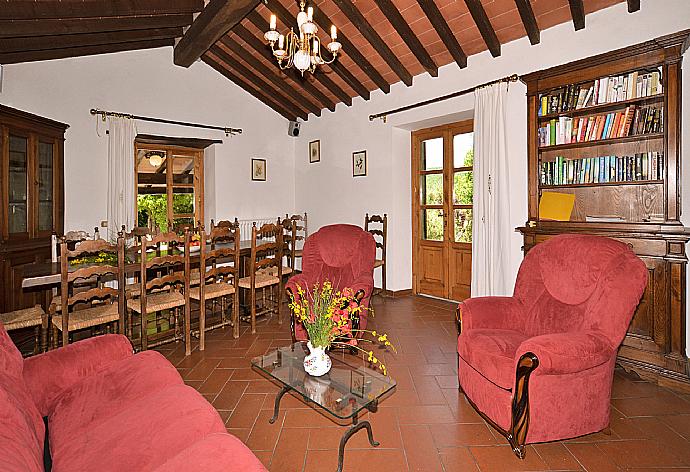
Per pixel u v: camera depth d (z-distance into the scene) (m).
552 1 3.51
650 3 3.14
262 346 3.70
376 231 5.59
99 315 3.10
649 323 2.92
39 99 4.74
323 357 2.24
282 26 4.75
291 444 2.21
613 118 3.21
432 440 2.24
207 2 4.41
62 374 1.73
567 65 3.30
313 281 3.79
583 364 2.04
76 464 1.26
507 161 4.04
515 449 2.08
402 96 5.27
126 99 5.42
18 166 4.04
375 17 4.28
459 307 2.69
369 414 2.51
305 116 6.77
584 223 3.25
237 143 6.50
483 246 4.25
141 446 1.29
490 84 4.11
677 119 2.82
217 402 2.67
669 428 2.33
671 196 2.87
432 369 3.17
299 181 7.07
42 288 4.10
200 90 6.07
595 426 2.17
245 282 4.17
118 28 4.18
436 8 3.87
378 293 5.78
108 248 3.08
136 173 5.72
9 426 1.15
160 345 3.71
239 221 6.55
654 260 2.87
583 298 2.40
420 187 5.70
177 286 4.41
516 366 2.06
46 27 3.75
